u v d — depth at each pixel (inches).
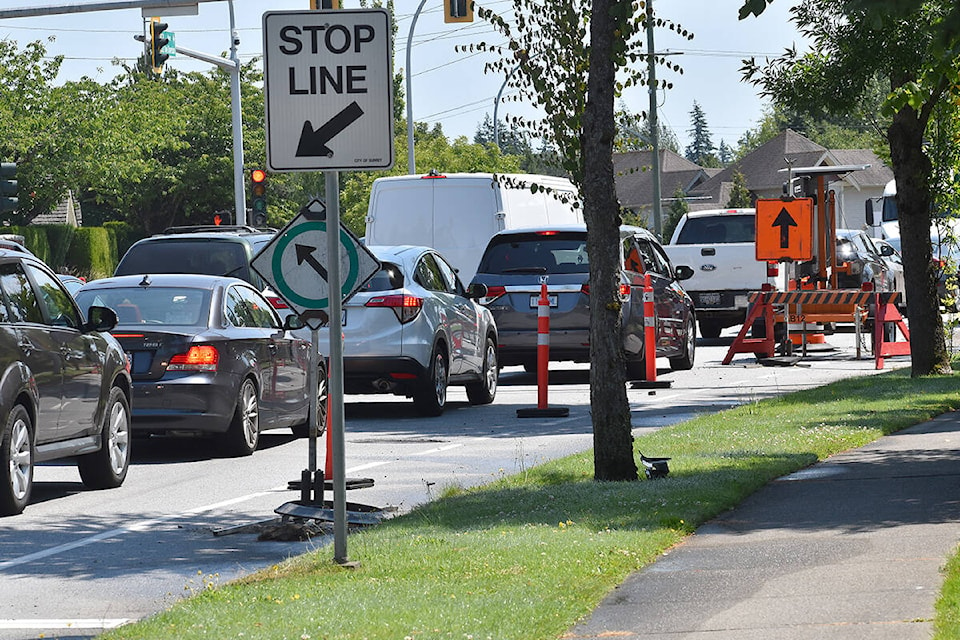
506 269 2268.7
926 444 1320.1
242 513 1173.1
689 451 1320.1
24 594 876.6
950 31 664.4
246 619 725.9
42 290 1267.2
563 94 1282.0
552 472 1238.3
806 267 2728.8
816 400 1712.6
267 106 861.8
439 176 2679.6
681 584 782.5
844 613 692.1
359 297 1845.5
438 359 1902.1
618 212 1190.3
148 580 914.7
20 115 6929.1
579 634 685.3
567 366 2837.1
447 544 907.4
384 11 863.1
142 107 7416.3
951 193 2133.4
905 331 2581.2
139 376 1487.5
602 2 1164.5
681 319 2498.8
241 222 4350.4
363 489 1269.7
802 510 1005.2
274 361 1627.7
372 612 726.5
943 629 644.7
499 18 1290.6
